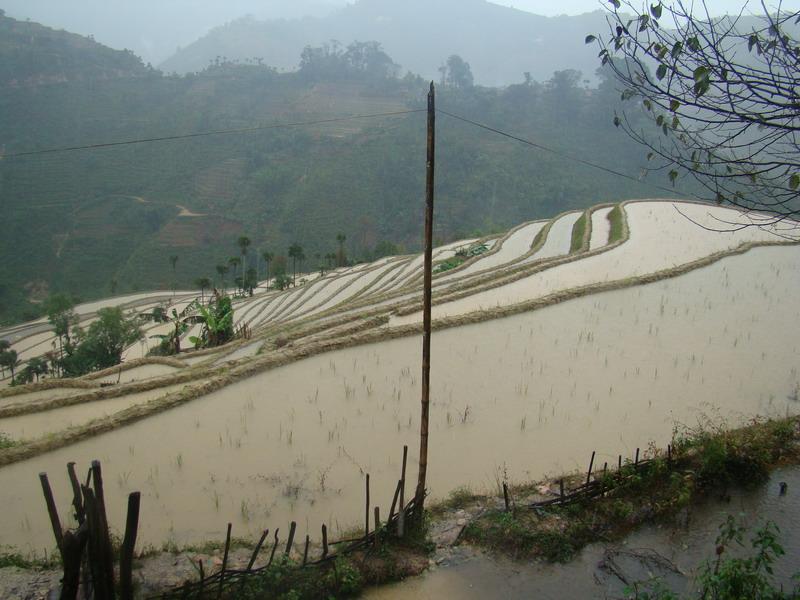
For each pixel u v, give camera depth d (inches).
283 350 523.8
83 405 514.6
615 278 738.8
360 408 433.7
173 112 5920.3
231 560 280.7
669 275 713.0
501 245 1358.3
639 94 212.2
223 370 543.5
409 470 364.8
